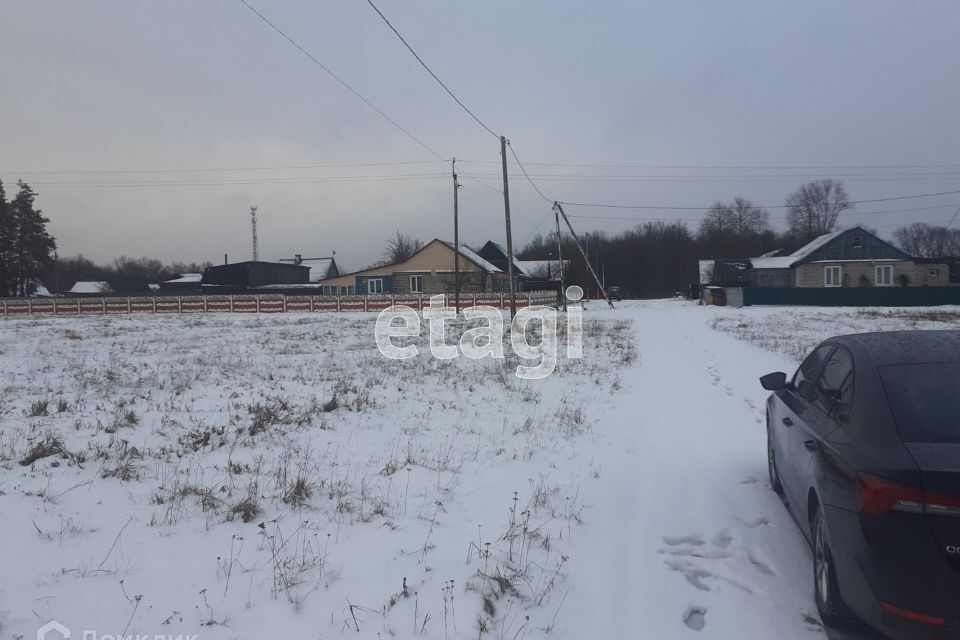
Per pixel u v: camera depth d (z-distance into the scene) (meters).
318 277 89.56
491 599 4.12
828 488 3.72
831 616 3.76
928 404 3.73
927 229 95.81
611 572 4.68
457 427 8.97
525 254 112.88
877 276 54.94
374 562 4.60
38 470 6.36
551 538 5.21
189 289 87.62
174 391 11.41
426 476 6.66
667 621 4.04
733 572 4.68
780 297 52.66
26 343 23.34
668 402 11.15
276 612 3.88
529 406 10.59
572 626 3.96
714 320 35.72
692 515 5.73
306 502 5.77
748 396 11.73
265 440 7.91
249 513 5.32
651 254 102.50
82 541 4.73
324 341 23.70
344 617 3.85
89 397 10.77
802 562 4.84
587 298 81.62
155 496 5.71
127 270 124.56
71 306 53.22
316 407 9.86
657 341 22.88
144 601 3.94
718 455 7.69
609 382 13.27
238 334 28.34
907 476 3.22
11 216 70.50
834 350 4.97
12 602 3.83
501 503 6.00
